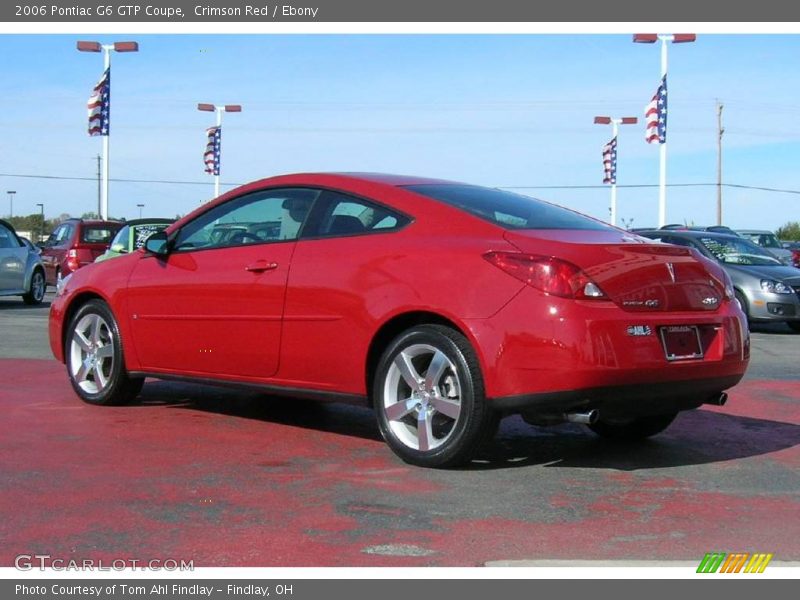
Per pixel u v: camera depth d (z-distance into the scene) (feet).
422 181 19.34
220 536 13.53
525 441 20.08
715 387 17.51
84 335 23.43
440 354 16.71
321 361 18.39
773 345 39.78
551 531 13.91
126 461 17.60
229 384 20.29
